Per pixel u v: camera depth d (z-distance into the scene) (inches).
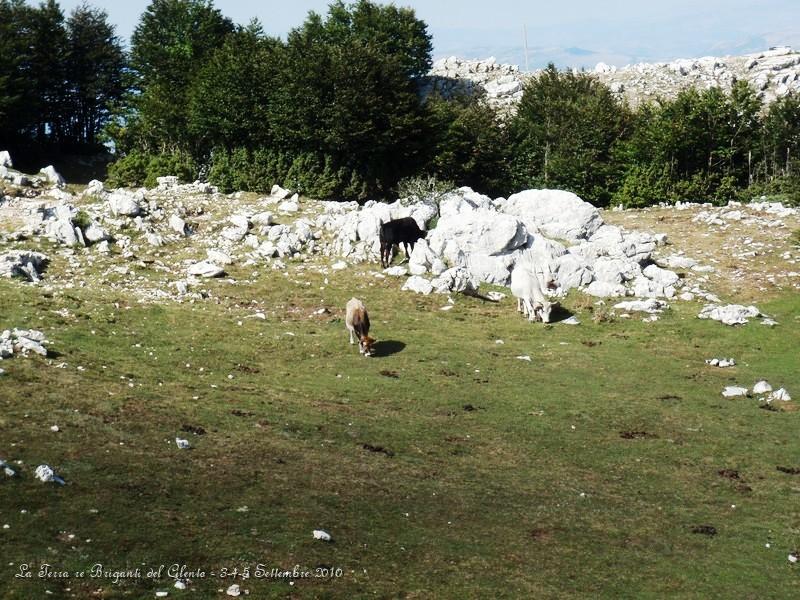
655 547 736.3
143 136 3216.0
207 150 3085.6
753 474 929.5
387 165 2955.2
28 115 3393.2
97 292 1461.6
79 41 3887.8
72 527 627.2
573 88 3796.8
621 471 919.0
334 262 1807.3
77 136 3961.6
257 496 735.1
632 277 1775.3
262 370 1187.3
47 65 3661.4
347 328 1378.0
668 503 842.2
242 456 829.2
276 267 1765.5
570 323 1545.3
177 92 3250.5
